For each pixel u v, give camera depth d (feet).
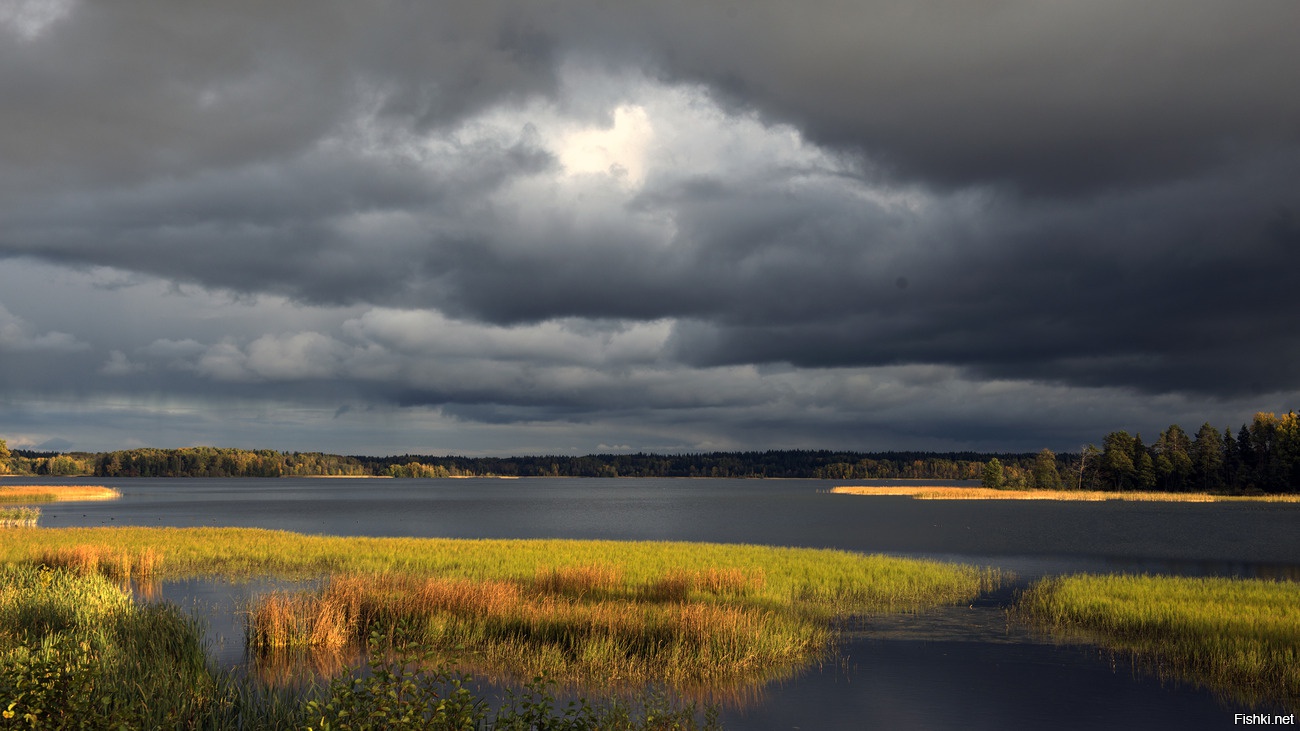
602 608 78.79
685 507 437.58
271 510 359.05
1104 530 247.29
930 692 59.57
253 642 67.56
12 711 31.19
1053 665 67.92
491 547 152.15
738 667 64.49
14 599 70.79
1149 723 53.36
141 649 56.18
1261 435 532.73
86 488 538.06
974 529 254.68
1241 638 72.79
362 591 79.00
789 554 143.95
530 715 36.06
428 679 33.37
